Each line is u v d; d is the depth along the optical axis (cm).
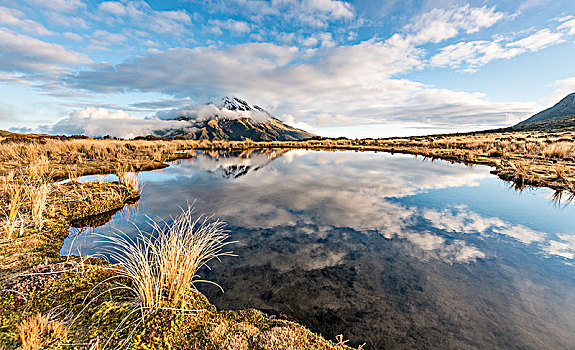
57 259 430
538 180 1086
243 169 1611
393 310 358
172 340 262
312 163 1934
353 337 311
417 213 755
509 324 330
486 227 649
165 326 271
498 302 372
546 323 331
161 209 770
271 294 390
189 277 340
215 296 382
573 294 388
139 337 253
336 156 2542
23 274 345
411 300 378
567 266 466
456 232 619
